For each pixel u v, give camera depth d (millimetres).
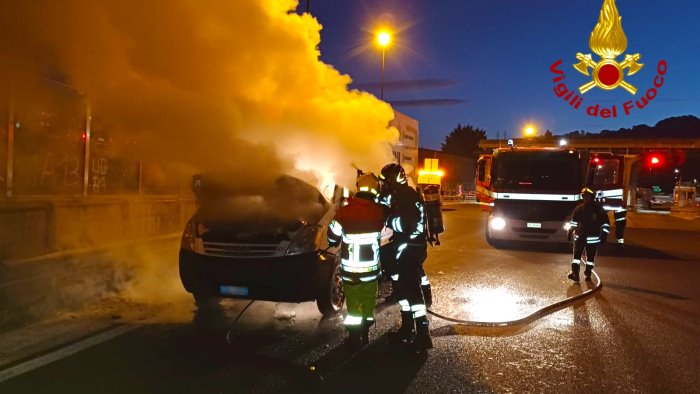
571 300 7891
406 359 5277
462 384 4676
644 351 5637
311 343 5707
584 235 9430
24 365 4906
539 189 13781
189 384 4551
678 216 31438
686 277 10141
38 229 7094
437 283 9109
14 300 6023
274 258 6379
